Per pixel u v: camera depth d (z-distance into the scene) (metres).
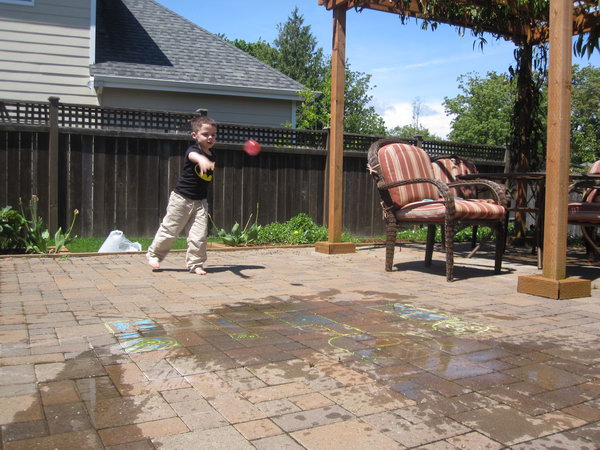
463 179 6.06
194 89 10.21
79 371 2.27
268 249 6.93
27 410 1.87
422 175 5.39
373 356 2.55
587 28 6.40
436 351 2.65
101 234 7.05
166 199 7.34
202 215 4.94
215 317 3.26
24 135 6.59
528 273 5.27
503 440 1.71
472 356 2.58
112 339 2.74
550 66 4.04
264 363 2.42
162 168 7.29
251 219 7.92
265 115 11.30
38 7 9.23
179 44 11.78
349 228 8.52
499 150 9.44
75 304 3.53
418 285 4.52
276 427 1.77
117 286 4.20
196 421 1.80
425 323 3.21
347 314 3.41
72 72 9.54
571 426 1.82
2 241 5.82
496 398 2.06
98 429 1.73
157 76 9.92
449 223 4.73
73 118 7.39
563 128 4.03
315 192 8.31
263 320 3.21
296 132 8.12
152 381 2.17
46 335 2.79
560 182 4.05
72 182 6.87
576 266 5.95
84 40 9.55
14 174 6.57
